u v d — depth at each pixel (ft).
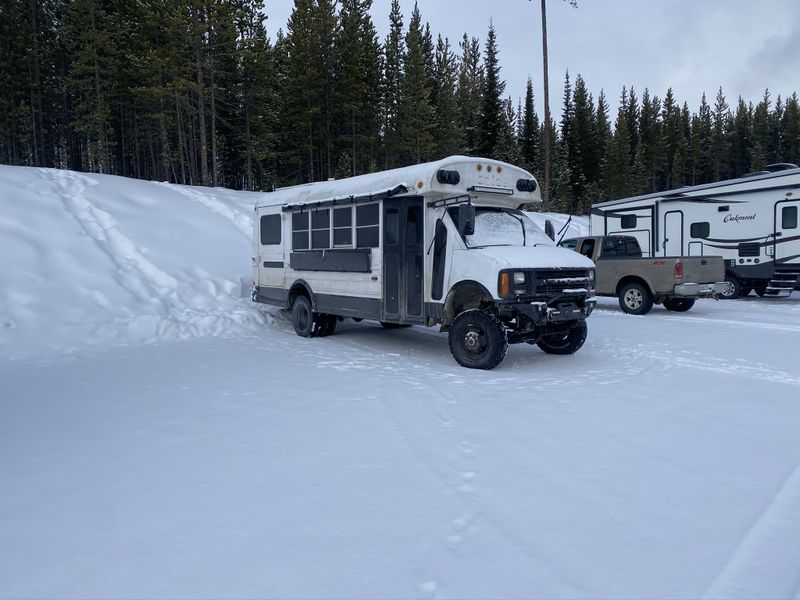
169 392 19.56
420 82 130.72
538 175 163.12
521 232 25.44
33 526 10.08
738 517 10.31
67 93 142.10
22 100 130.62
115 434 15.11
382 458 13.25
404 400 18.33
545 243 25.50
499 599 7.82
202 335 32.83
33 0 137.08
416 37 130.93
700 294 39.96
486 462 12.98
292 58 117.39
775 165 52.60
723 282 41.86
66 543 9.46
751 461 13.02
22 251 35.06
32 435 15.07
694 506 10.75
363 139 123.34
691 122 254.27
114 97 125.29
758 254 49.16
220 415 16.74
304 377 21.84
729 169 255.09
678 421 15.99
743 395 18.84
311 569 8.60
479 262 22.84
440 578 8.35
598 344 29.01
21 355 26.63
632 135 239.50
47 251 36.17
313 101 121.60
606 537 9.57
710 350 26.89
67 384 20.88
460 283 23.59
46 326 29.53
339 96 120.26
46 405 18.01
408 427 15.52
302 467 12.73
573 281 23.56
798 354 25.79
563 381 21.02
